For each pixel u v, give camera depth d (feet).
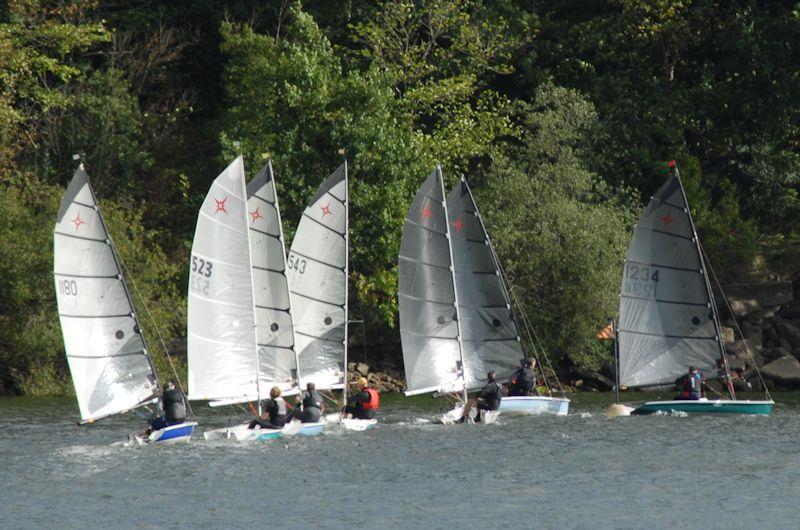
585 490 414.82
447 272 618.03
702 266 620.90
